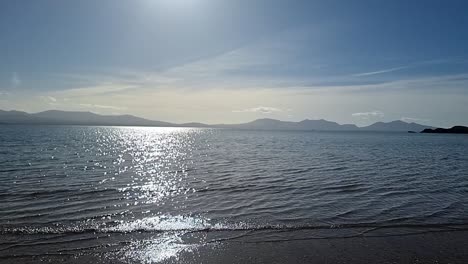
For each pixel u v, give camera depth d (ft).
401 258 30.25
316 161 116.26
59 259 28.48
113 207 46.75
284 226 38.68
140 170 89.81
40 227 36.88
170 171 88.12
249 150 175.32
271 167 97.04
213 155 142.61
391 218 42.73
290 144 243.19
